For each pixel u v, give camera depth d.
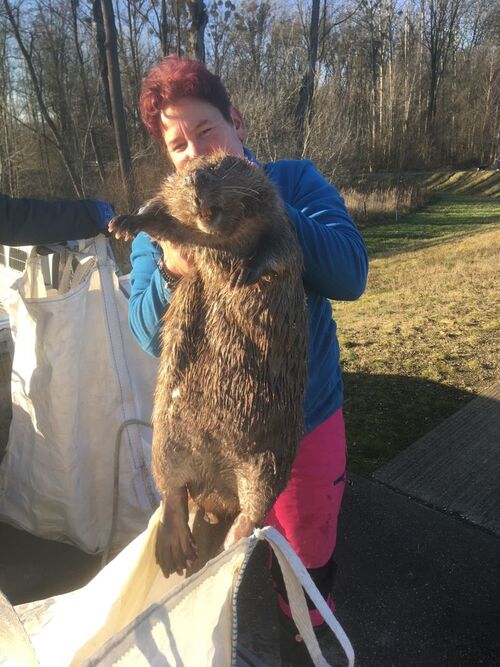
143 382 3.79
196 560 2.04
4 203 3.20
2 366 4.28
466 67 54.88
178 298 2.09
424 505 3.96
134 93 29.92
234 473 2.08
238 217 1.85
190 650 1.55
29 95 28.30
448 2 51.91
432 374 5.94
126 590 1.84
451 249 17.33
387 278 13.45
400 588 3.31
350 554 3.57
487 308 8.48
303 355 2.03
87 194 24.22
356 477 4.29
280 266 1.84
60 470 3.66
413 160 50.34
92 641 1.77
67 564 3.85
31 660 1.42
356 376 6.06
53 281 3.71
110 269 3.55
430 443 4.66
